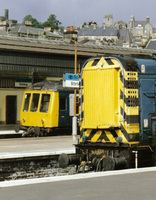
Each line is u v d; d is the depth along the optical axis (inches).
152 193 383.2
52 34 4456.2
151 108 631.8
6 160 714.8
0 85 1745.8
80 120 651.5
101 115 622.8
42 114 1259.2
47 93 1263.5
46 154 760.3
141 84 620.1
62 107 1275.8
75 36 2316.7
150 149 625.9
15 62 1487.5
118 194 379.6
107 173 500.7
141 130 618.5
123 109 602.5
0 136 1289.4
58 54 1582.2
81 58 1654.8
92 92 634.2
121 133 604.7
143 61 626.2
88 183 436.5
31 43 1615.4
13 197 372.5
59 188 410.9
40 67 1553.9
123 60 602.2
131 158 596.1
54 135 1311.5
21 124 1312.7
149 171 520.4
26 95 1316.4
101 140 625.6
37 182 445.4
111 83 613.0
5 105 1793.8
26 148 868.0
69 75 1020.5
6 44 1494.8
